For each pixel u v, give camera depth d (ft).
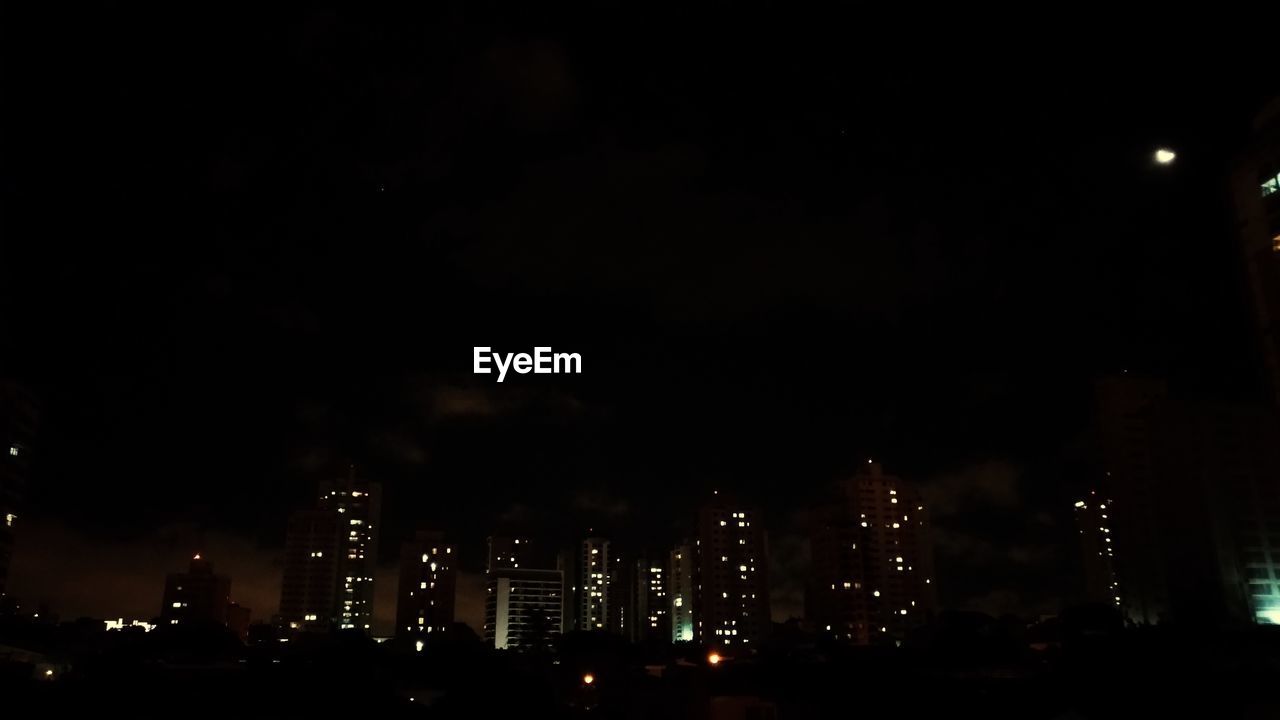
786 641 647.56
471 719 363.97
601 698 407.85
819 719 337.31
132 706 345.31
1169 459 646.33
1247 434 638.12
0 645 423.64
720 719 280.92
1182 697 309.01
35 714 319.68
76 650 483.51
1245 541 614.34
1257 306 334.24
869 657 452.35
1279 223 323.98
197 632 491.72
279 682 391.04
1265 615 597.11
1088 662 338.13
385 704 376.68
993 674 390.01
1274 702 305.73
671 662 516.32
